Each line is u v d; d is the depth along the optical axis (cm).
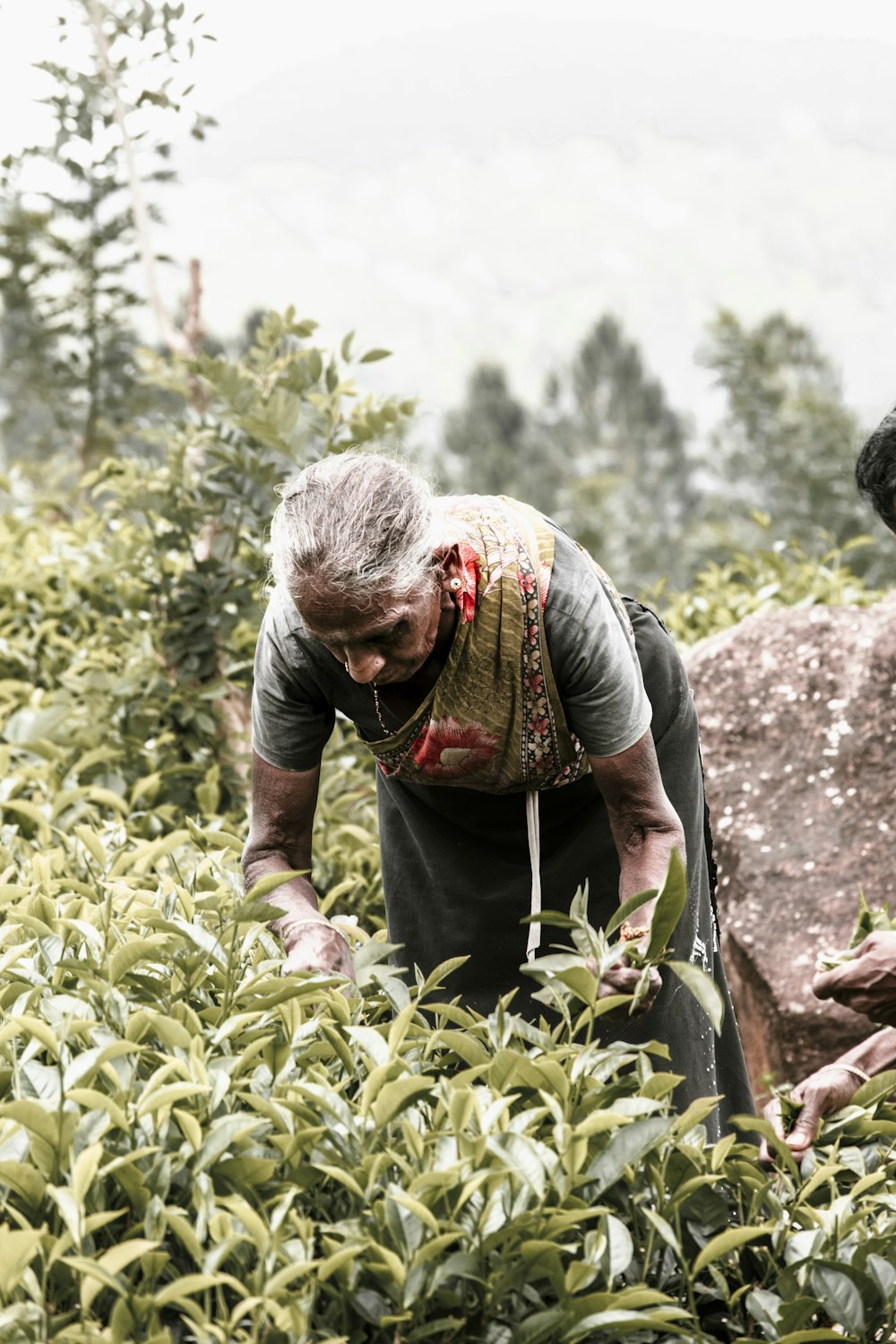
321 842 391
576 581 253
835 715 455
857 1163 206
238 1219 172
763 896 437
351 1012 220
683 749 297
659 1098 197
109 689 434
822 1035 413
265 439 412
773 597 564
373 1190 180
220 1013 208
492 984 302
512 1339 171
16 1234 154
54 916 236
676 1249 180
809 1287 188
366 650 231
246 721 451
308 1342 166
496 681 251
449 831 296
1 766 365
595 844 292
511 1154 174
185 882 262
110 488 505
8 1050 193
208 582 438
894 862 433
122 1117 172
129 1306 158
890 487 249
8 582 527
